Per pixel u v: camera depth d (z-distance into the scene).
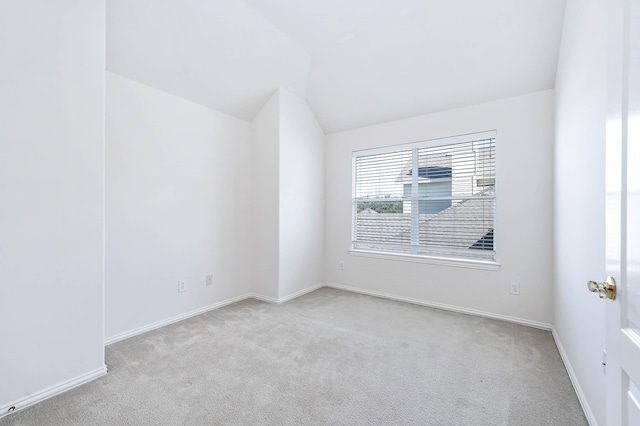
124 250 2.53
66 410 1.60
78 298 1.82
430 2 2.43
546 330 2.70
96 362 1.90
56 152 1.72
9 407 1.57
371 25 2.73
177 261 2.91
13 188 1.58
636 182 0.75
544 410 1.62
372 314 3.08
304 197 3.81
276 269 3.46
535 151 2.80
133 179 2.58
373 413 1.60
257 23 2.69
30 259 1.64
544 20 2.33
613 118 0.88
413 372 1.99
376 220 3.86
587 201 1.60
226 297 3.39
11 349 1.58
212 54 2.75
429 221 3.47
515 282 2.90
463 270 3.17
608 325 0.92
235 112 3.42
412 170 3.56
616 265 0.86
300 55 3.21
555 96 2.60
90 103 1.86
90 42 1.85
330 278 4.14
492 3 2.35
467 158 3.22
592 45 1.53
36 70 1.64
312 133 3.94
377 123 3.74
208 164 3.19
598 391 1.40
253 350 2.29
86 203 1.85
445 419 1.55
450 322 2.88
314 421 1.54
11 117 1.57
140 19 2.27
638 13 0.73
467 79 2.92
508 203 2.93
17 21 1.58
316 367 2.05
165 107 2.81
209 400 1.69
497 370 2.02
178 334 2.58
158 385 1.83
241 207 3.55
